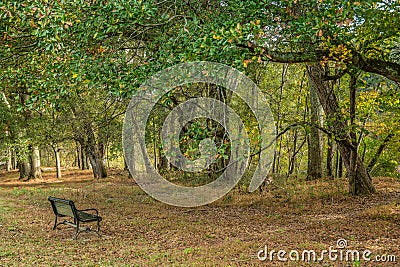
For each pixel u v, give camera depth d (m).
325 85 13.42
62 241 8.55
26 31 7.57
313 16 6.06
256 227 10.12
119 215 12.13
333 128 12.54
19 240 8.53
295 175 20.66
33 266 6.54
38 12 5.35
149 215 12.14
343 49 6.55
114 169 35.28
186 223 10.68
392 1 7.04
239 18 5.91
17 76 7.65
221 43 5.06
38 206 14.31
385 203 12.37
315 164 19.23
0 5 5.71
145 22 6.59
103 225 10.45
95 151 27.16
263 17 6.11
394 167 22.31
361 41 7.34
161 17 6.02
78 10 5.75
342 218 10.62
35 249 7.75
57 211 9.84
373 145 20.59
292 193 14.94
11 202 15.47
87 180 27.22
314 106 17.92
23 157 22.92
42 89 6.46
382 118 16.02
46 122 20.47
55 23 5.52
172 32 6.78
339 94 15.12
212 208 13.39
